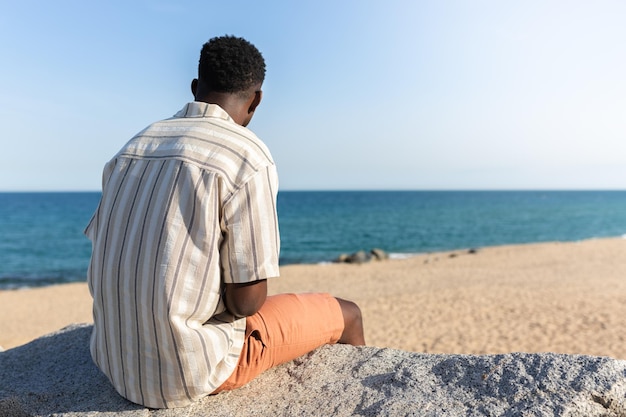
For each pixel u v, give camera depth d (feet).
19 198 542.98
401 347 30.30
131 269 6.24
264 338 7.50
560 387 6.75
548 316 37.09
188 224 6.08
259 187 6.20
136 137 6.80
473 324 35.50
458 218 205.36
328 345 8.63
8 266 91.40
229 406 7.13
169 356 6.40
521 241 122.11
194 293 6.16
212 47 6.72
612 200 447.83
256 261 6.14
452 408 6.75
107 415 6.98
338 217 215.10
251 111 7.15
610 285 51.03
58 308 50.11
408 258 88.79
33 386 8.40
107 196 6.62
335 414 6.88
